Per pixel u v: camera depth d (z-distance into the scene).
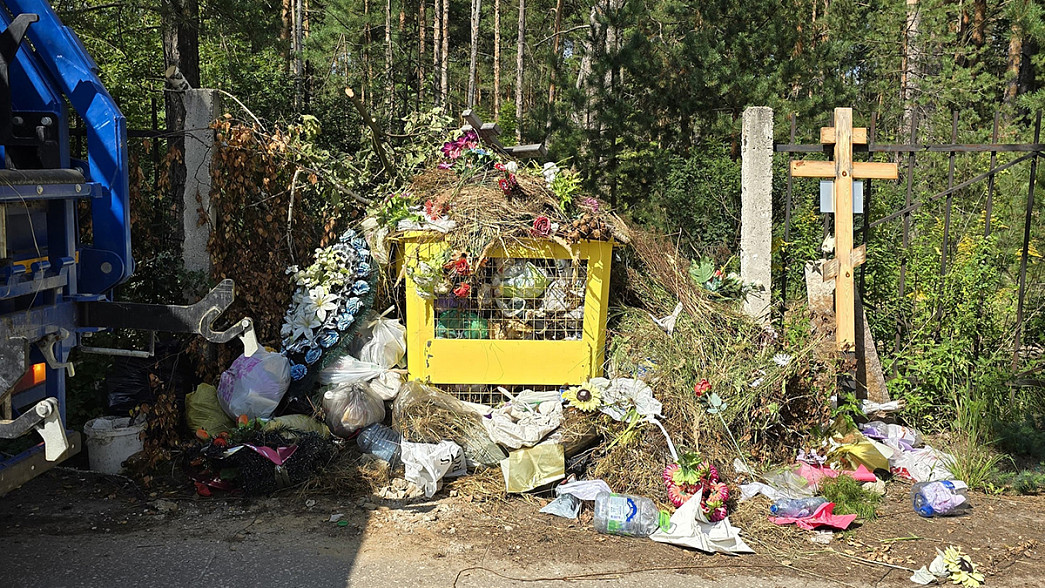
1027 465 5.35
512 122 23.08
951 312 6.07
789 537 4.36
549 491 4.75
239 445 4.70
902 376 6.07
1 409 3.22
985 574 4.01
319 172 5.85
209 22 10.25
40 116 3.98
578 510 4.52
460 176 5.48
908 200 5.92
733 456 5.00
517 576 3.85
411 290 5.04
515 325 5.09
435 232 4.93
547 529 4.35
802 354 5.28
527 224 4.95
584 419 4.85
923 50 18.44
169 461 5.07
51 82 4.02
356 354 5.48
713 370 5.17
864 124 16.83
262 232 5.66
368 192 6.44
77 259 3.98
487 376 5.08
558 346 5.06
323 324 5.30
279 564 3.89
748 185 5.79
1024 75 17.83
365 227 5.59
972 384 5.89
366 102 20.33
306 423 4.98
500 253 4.98
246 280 5.60
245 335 3.96
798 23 13.73
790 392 5.29
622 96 12.29
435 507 4.55
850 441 5.22
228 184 5.59
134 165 5.62
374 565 3.91
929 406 5.93
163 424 4.99
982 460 5.22
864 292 6.28
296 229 5.90
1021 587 3.90
